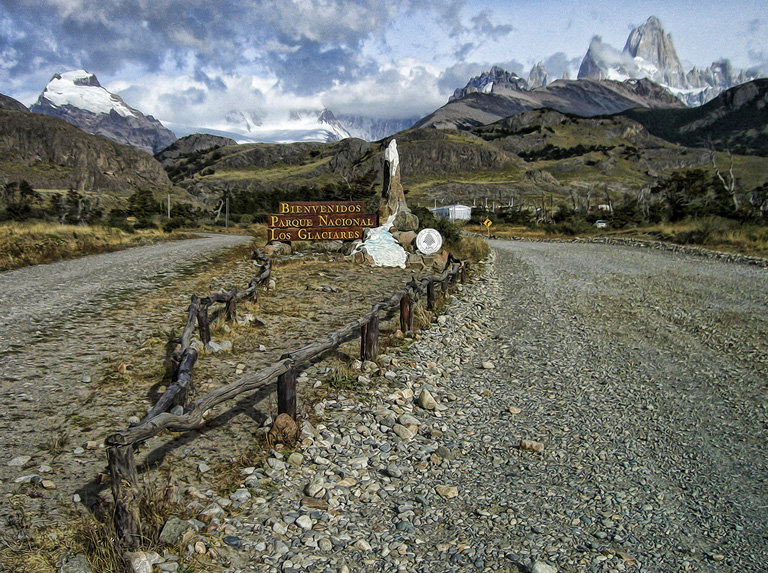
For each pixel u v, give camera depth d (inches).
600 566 164.1
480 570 160.4
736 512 199.2
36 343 332.8
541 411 297.7
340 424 255.9
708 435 267.6
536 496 206.7
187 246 1079.0
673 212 1887.3
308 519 177.9
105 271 661.3
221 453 214.4
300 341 375.9
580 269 906.7
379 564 161.6
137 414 237.6
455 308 535.8
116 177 6427.2
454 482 216.1
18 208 1983.3
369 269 740.0
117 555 142.4
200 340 339.6
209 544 158.7
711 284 701.3
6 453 196.7
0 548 142.5
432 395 312.8
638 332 474.6
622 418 289.0
